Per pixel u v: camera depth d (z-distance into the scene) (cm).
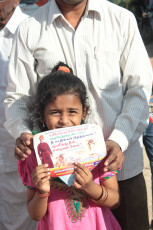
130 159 234
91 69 214
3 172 297
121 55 221
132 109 214
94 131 188
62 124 193
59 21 217
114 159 193
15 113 221
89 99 217
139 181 244
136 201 243
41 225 209
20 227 313
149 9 1026
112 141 202
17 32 226
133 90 218
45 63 219
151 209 365
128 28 217
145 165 457
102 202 196
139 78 219
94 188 190
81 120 206
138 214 246
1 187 304
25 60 221
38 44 218
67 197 199
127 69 220
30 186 203
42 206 191
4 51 286
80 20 217
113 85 219
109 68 216
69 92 191
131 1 1035
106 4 221
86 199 202
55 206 198
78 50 216
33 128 215
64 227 197
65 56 217
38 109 203
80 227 198
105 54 216
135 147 235
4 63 283
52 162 181
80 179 179
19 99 226
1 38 289
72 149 184
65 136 185
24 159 196
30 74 224
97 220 203
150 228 346
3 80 282
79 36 216
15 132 215
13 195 304
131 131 211
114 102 220
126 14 218
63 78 195
